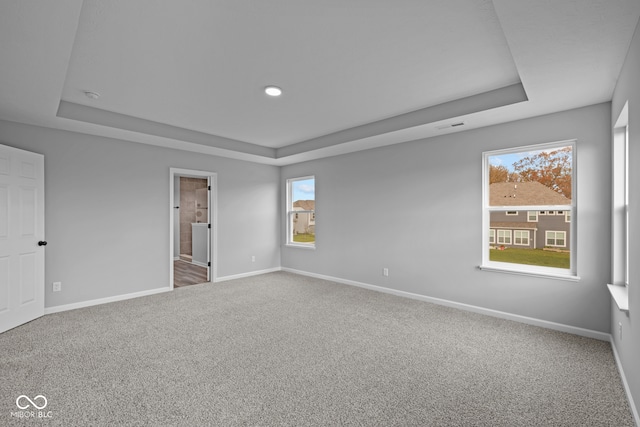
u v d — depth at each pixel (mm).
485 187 3699
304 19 1923
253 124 4195
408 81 2854
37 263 3492
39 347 2732
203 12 1840
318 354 2635
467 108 3221
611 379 2227
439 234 4082
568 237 3229
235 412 1856
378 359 2547
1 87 2545
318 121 4062
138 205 4480
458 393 2062
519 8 1594
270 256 6344
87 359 2512
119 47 2230
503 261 3654
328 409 1892
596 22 1701
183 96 3186
